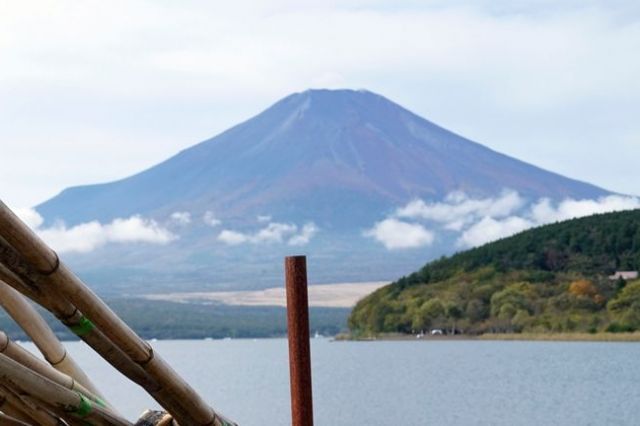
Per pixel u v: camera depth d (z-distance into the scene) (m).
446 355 154.75
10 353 6.96
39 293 6.45
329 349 181.38
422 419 76.88
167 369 7.15
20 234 6.05
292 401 8.67
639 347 151.62
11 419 7.16
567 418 76.00
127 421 7.55
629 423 72.31
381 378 116.44
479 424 73.50
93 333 6.80
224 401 85.38
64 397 6.94
